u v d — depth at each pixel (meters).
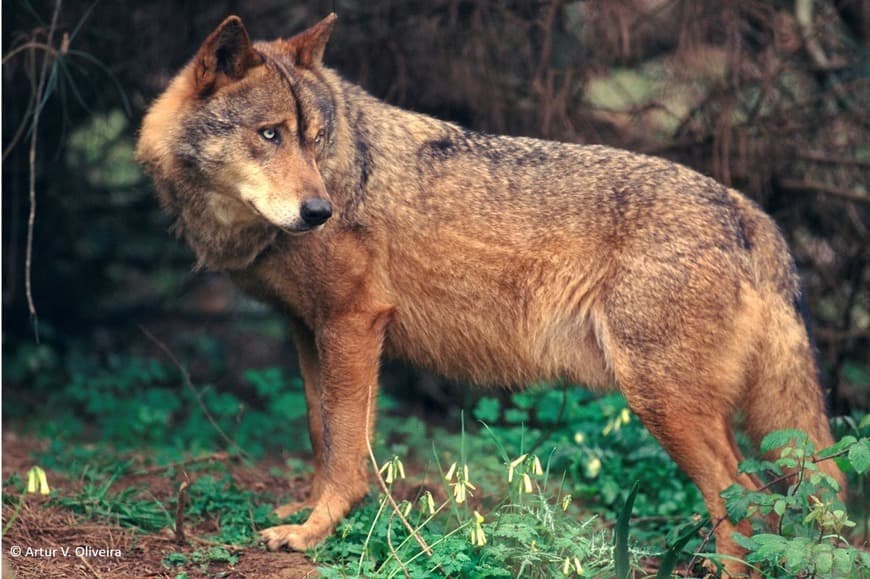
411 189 7.54
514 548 6.70
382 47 11.25
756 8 11.08
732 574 6.77
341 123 7.41
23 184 12.08
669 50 11.42
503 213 7.48
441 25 11.12
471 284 7.58
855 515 8.77
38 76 10.80
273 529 7.29
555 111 10.88
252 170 7.00
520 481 6.85
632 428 9.55
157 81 11.30
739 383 7.20
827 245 11.86
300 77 7.22
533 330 7.57
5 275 12.80
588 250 7.32
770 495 6.48
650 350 7.07
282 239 7.32
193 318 14.80
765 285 7.27
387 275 7.61
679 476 9.20
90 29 11.03
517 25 11.07
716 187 7.41
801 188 11.45
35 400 12.41
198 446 10.53
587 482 9.34
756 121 11.12
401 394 13.56
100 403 11.41
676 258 7.04
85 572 6.61
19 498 7.79
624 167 7.47
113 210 13.29
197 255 7.73
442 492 8.80
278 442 11.48
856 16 11.85
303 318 7.73
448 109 11.67
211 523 7.84
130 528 7.45
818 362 7.47
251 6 11.46
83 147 12.49
